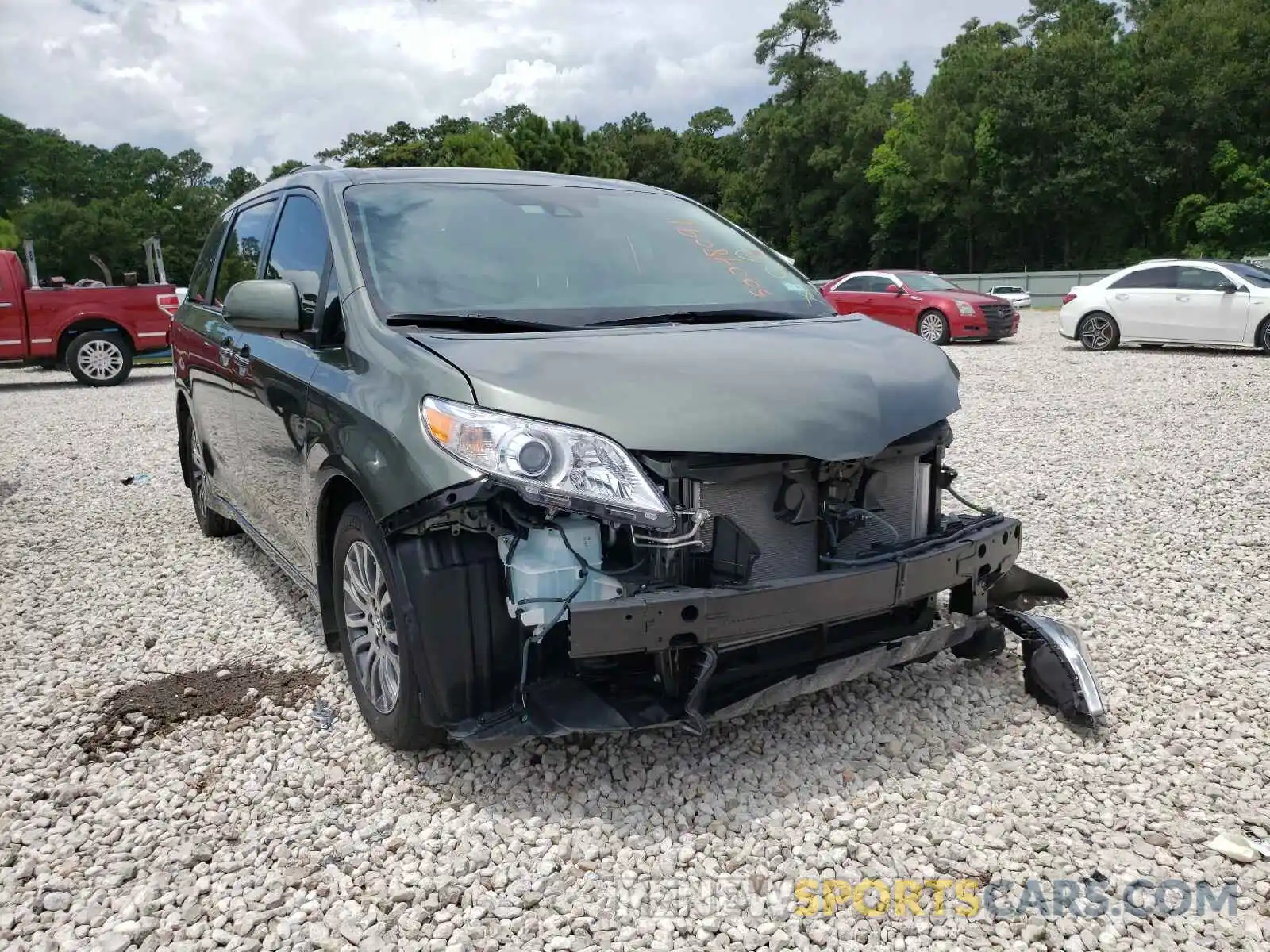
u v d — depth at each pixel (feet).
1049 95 164.96
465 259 11.19
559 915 7.82
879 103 208.74
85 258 284.41
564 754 10.07
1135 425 29.45
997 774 9.79
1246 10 158.92
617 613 8.23
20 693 12.05
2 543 19.08
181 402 18.48
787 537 9.46
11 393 46.52
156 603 15.39
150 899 8.01
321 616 11.30
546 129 187.73
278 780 9.85
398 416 8.96
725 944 7.48
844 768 9.82
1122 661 12.36
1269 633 13.20
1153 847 8.58
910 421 9.68
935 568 9.71
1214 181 163.22
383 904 7.94
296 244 12.60
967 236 189.16
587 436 8.38
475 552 8.87
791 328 11.07
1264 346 47.01
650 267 12.12
